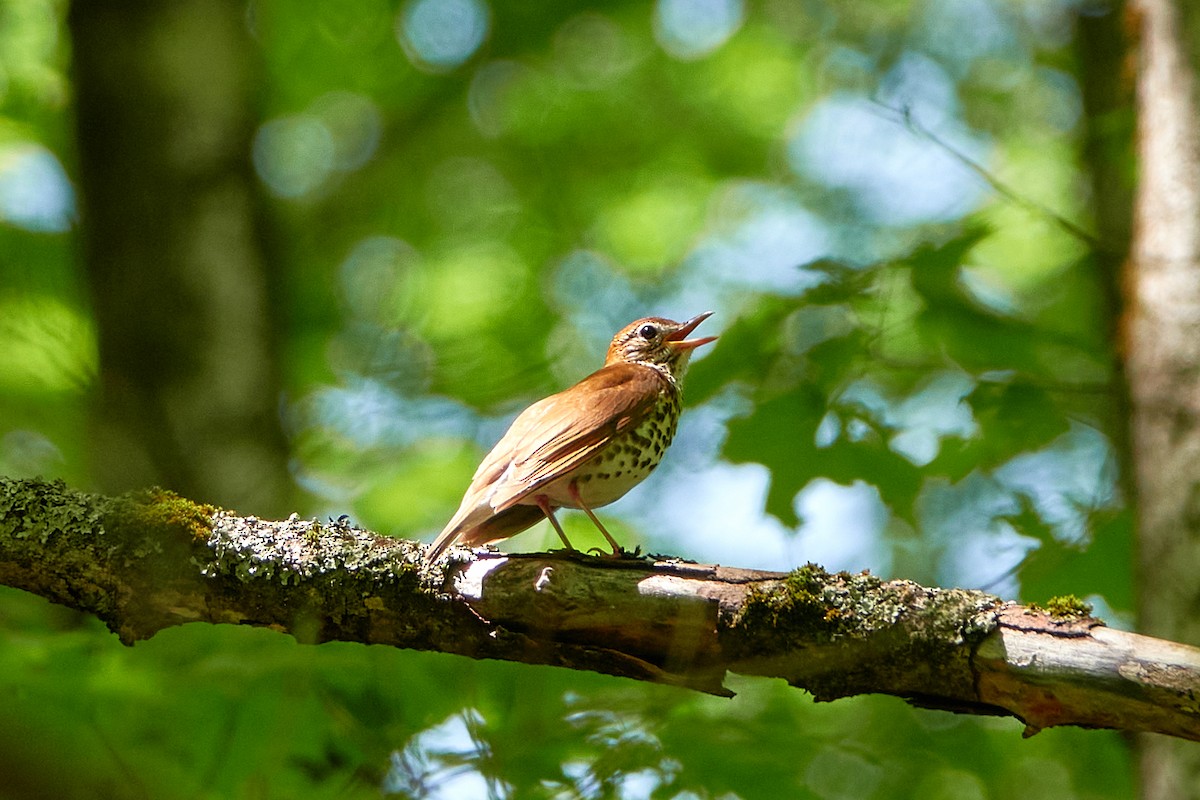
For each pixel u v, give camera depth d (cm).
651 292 1798
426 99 1755
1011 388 1109
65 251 1566
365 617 700
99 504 699
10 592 941
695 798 880
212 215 1306
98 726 803
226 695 862
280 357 1320
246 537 699
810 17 1906
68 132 1625
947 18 1903
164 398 1228
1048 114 1856
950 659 627
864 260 1303
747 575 665
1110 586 1055
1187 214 950
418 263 1848
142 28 1345
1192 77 970
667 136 1884
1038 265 1667
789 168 1889
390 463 1605
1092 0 1483
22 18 1638
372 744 852
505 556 694
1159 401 931
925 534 1369
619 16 1808
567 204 1856
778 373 1144
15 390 1416
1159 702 598
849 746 972
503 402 1609
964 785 1214
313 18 1748
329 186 1811
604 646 680
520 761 857
